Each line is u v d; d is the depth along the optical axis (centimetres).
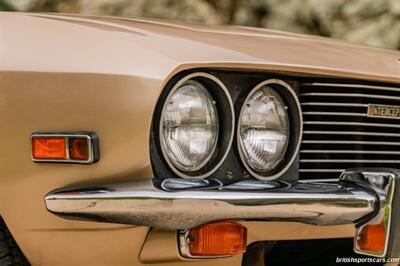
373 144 274
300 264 286
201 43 240
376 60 284
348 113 265
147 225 209
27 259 235
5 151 228
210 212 207
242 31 300
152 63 222
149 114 217
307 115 258
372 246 225
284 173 249
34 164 224
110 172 219
